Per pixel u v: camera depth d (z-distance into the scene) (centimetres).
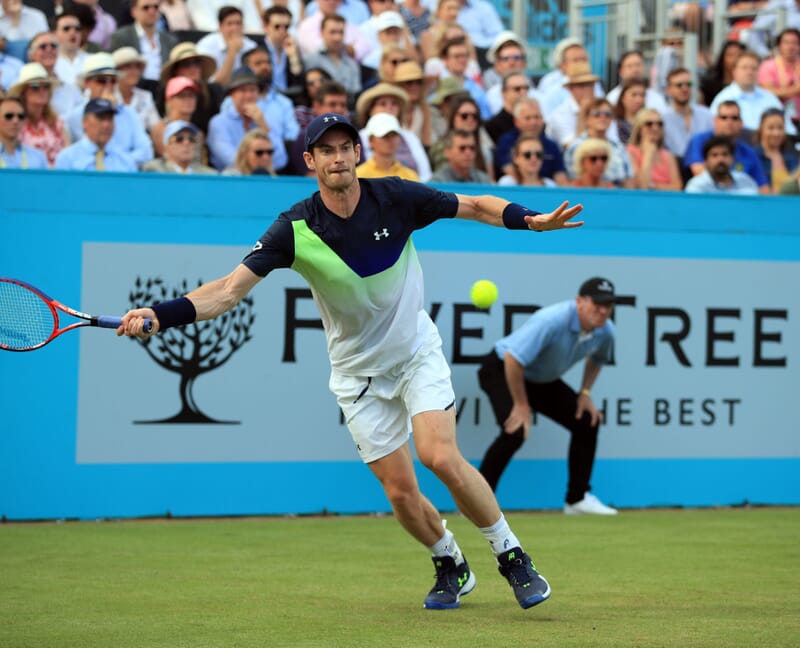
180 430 2730
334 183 1501
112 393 2691
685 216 3033
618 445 2988
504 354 2772
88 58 3225
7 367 2636
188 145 3031
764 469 3095
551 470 2966
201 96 3266
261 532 2514
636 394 2998
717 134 3531
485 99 3788
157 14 3506
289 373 2792
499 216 1565
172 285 2730
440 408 1575
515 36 4025
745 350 3081
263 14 3675
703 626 1525
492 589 1844
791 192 3422
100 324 1498
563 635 1459
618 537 2462
